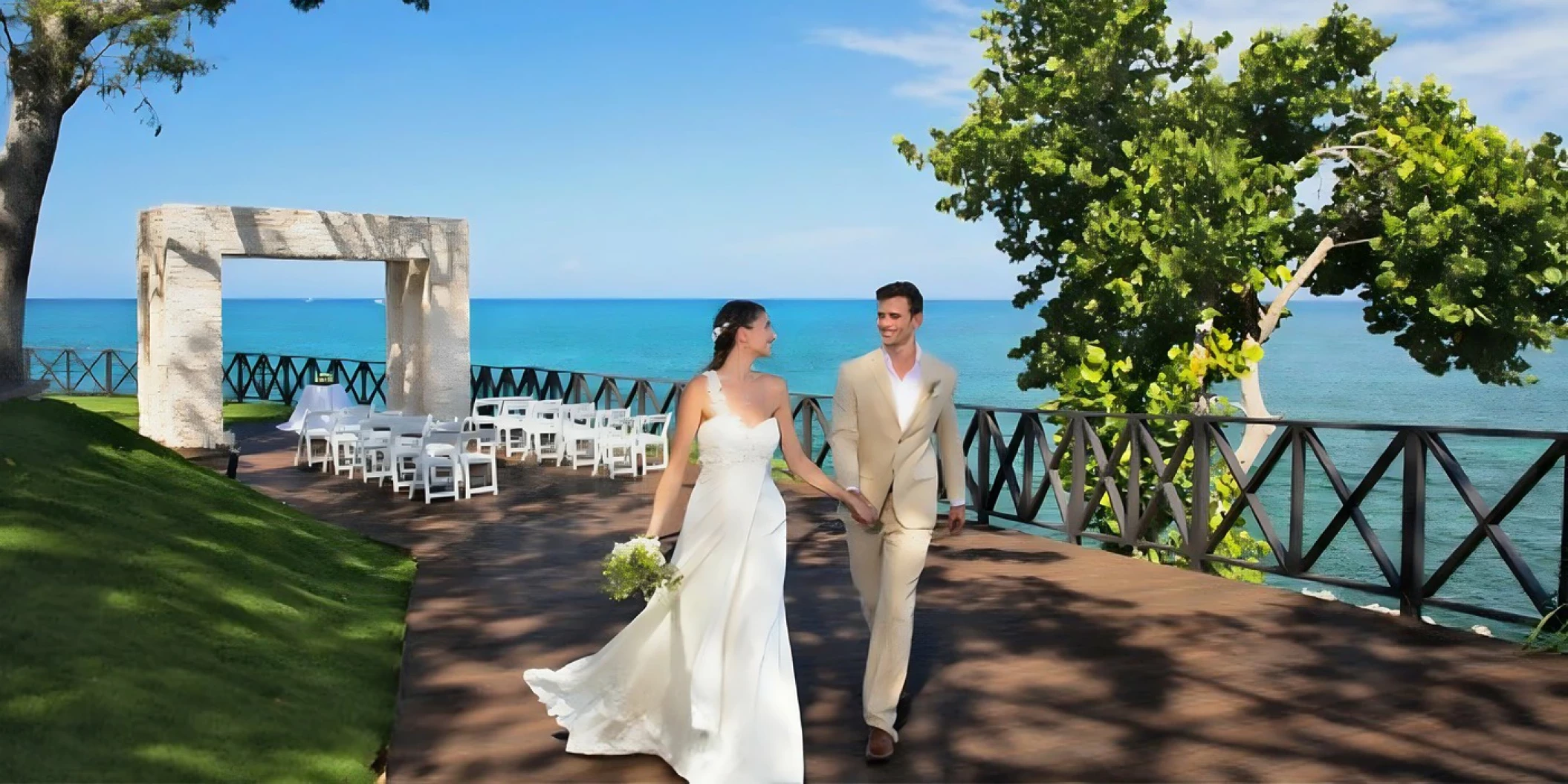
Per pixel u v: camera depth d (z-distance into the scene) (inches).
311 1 524.4
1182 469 458.3
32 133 464.4
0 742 127.0
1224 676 202.5
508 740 173.3
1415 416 1561.3
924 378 169.5
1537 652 215.5
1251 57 556.7
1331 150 539.5
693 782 152.9
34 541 196.4
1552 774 154.2
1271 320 537.6
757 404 163.2
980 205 599.8
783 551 163.2
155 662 165.2
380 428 502.0
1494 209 498.6
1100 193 570.3
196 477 336.5
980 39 596.4
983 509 387.9
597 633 238.5
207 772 136.6
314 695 180.9
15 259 464.4
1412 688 193.9
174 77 489.1
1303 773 156.4
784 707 157.3
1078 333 565.6
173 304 554.9
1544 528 762.2
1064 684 199.2
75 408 344.2
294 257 590.9
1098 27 563.5
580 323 5703.7
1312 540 737.0
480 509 411.5
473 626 244.2
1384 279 508.4
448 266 639.1
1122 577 290.5
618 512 405.1
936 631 237.1
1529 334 502.9
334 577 276.5
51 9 441.4
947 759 164.4
